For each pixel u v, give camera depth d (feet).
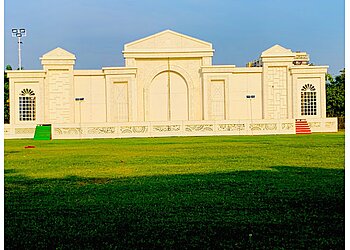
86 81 188.44
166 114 194.29
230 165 57.21
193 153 77.25
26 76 184.14
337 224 27.32
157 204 33.27
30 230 27.02
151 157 70.59
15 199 35.73
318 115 187.83
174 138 138.72
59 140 141.28
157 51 191.42
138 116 192.65
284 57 188.75
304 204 32.55
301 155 70.28
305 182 42.06
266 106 189.06
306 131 164.86
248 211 30.68
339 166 54.75
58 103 186.60
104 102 188.96
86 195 37.24
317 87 187.83
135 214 30.42
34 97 184.96
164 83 194.59
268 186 40.09
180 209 31.55
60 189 40.32
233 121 156.15
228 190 38.42
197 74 193.77
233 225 27.37
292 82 188.44
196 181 43.75
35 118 185.06
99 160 66.85
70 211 31.53
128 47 191.01
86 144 112.78
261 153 75.10
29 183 44.01
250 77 190.70
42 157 73.31
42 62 185.26
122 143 114.32
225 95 189.88
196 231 26.25
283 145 95.14
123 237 25.39
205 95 189.67
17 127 163.22
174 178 46.09
